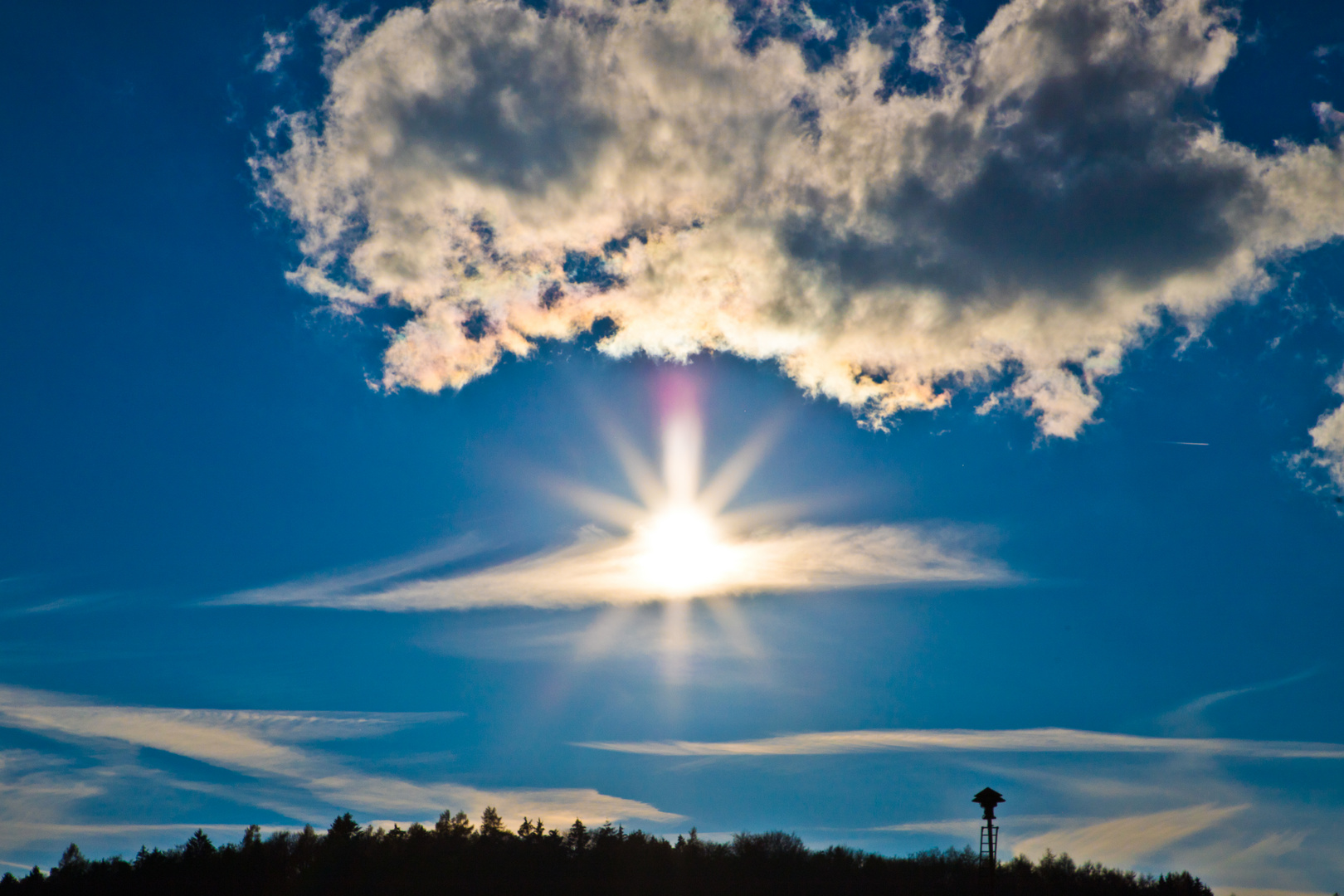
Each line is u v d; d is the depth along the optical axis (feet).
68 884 367.86
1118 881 342.64
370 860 373.81
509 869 368.89
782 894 350.02
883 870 361.10
